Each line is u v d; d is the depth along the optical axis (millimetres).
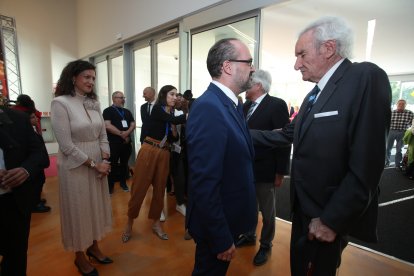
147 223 2516
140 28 4051
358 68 842
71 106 1519
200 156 839
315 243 899
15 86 5289
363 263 1846
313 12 3646
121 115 3504
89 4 5453
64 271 1748
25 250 1271
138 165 2096
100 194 1712
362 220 906
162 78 4078
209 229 854
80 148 1562
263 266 1826
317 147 866
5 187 1141
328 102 858
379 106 766
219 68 970
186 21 3271
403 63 7066
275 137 1364
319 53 908
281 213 2812
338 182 845
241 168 934
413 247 2104
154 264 1847
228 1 2744
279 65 8141
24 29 5379
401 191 3652
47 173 4336
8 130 1195
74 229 1543
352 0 3227
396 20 3916
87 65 1584
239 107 1056
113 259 1896
